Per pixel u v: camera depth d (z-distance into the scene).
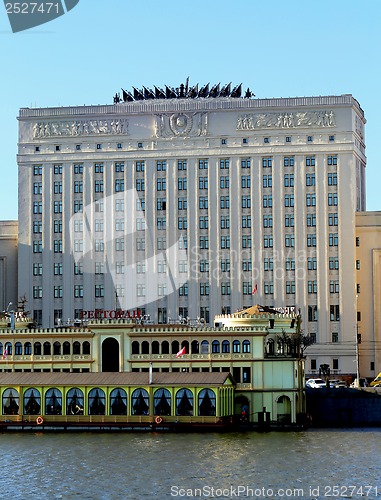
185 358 175.25
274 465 134.50
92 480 125.50
